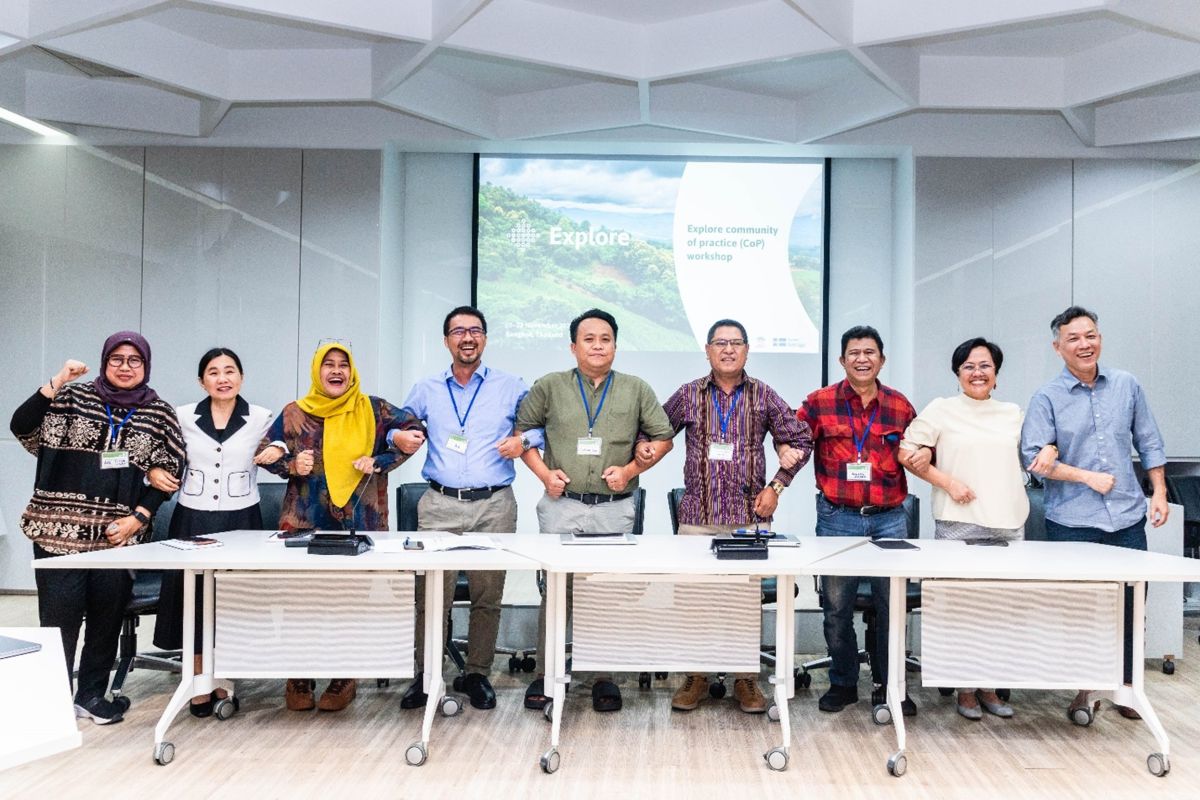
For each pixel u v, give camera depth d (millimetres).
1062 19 3914
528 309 6000
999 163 5539
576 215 6016
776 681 3016
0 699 1442
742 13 4461
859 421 3582
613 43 4664
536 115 5578
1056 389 3582
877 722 3297
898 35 4164
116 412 3258
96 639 3275
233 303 5566
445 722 3303
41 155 5586
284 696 3621
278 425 3520
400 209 5973
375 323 5551
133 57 4613
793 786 2723
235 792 2639
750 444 3562
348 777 2762
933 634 3070
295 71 5113
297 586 3066
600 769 2846
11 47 4250
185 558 2781
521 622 4320
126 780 2721
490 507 3617
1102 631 3033
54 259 5582
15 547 5559
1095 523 3500
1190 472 5785
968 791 2691
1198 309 5480
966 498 3432
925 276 5543
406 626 3062
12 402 5578
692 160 5996
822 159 5961
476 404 3670
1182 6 3895
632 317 5996
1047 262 5516
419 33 4262
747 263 5977
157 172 5574
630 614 3113
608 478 3457
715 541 3023
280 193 5559
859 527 3564
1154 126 5242
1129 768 2891
